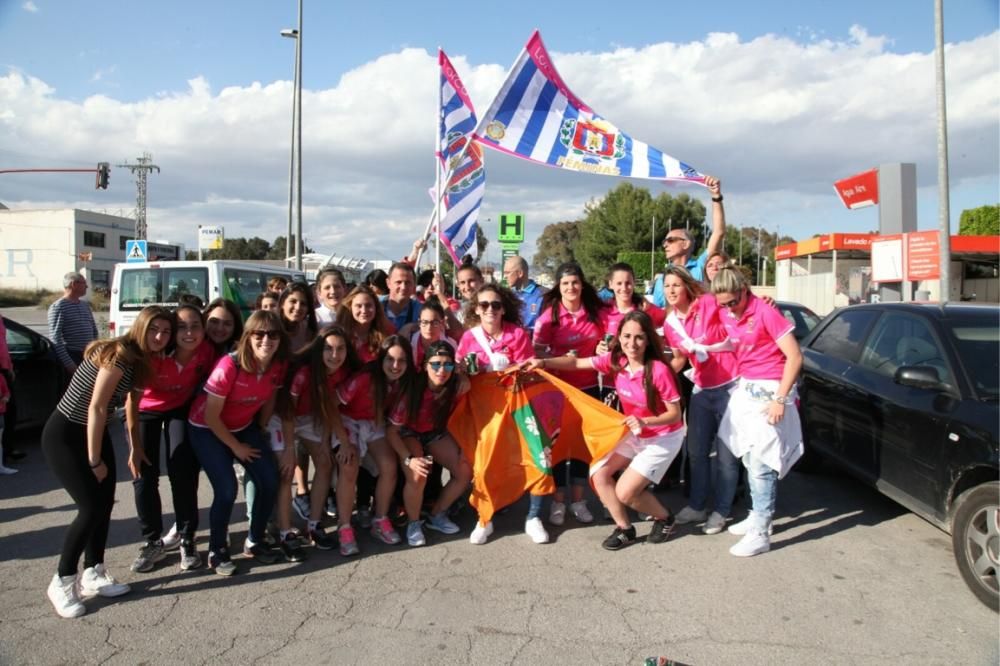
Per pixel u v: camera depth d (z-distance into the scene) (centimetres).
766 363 424
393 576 396
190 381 409
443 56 805
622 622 338
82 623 341
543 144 648
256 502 407
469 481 465
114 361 345
